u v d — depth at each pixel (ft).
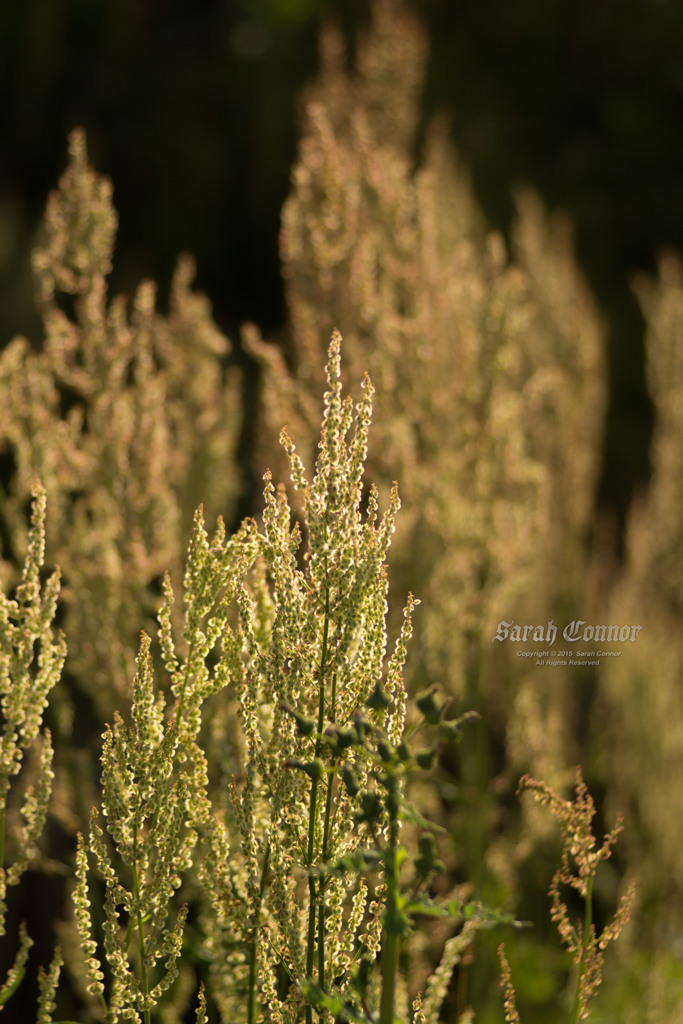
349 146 25.67
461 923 18.40
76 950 18.31
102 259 19.70
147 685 10.51
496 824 27.86
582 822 11.58
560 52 80.89
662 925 29.45
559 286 32.86
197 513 10.61
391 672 10.65
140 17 80.02
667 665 31.27
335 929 10.34
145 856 10.44
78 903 10.28
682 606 34.81
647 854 29.71
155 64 78.54
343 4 75.61
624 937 25.25
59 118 75.05
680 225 74.28
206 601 10.61
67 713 19.27
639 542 33.32
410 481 20.83
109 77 76.64
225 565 10.65
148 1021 10.48
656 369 34.35
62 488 19.35
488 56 80.23
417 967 15.72
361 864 8.80
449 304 24.14
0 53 74.90
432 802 21.42
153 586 21.80
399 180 23.39
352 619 10.07
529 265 32.50
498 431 23.22
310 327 21.03
